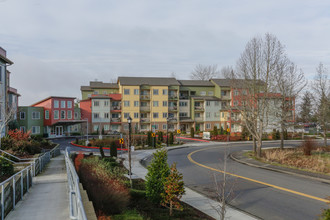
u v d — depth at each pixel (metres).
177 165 21.09
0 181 10.68
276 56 23.88
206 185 14.47
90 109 56.06
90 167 15.58
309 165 19.02
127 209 9.03
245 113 25.69
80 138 47.62
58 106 50.34
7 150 19.08
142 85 57.28
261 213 9.96
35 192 9.80
